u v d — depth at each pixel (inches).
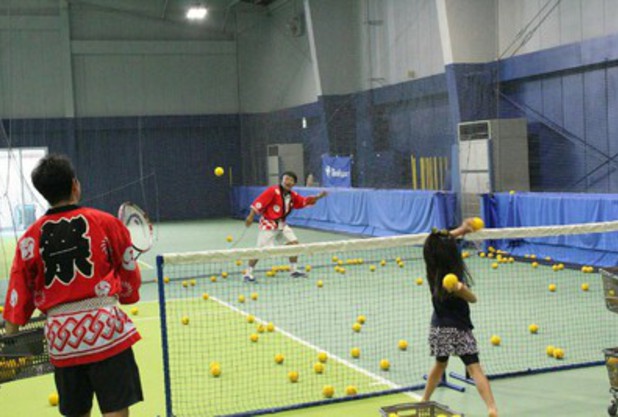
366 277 506.9
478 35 716.0
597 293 417.1
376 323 358.9
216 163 1222.3
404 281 483.8
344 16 935.7
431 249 211.2
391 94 839.7
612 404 219.3
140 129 1179.9
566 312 371.6
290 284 488.4
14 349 207.3
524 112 699.4
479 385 204.5
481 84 716.0
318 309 397.4
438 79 750.5
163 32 1193.4
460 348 205.9
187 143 1206.3
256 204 486.0
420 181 789.2
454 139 714.2
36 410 245.1
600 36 610.5
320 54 928.9
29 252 154.3
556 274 487.2
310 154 1031.0
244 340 331.0
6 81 1108.5
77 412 159.3
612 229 268.1
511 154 645.3
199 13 1050.7
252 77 1195.9
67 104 1136.8
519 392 245.4
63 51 1134.4
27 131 1117.7
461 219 641.6
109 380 154.3
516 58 696.4
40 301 155.3
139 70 1179.9
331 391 247.4
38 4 1123.3
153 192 1189.7
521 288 439.8
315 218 890.1
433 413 197.8
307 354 303.3
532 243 548.7
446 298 207.8
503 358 289.7
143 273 575.2
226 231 957.2
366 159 886.4
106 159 1166.3
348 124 927.7
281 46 1107.3
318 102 951.6
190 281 518.6
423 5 773.9
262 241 493.0
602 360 281.4
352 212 792.3
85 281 152.9
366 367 282.8
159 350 319.0
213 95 1219.2
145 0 1168.2
